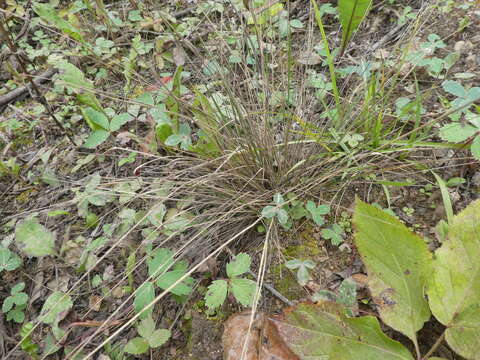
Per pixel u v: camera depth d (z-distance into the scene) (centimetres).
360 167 39
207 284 38
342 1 38
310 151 41
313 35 58
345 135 41
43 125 59
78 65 63
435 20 54
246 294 31
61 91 49
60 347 37
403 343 30
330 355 27
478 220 27
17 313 41
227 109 44
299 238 39
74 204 49
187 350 35
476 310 26
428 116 43
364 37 56
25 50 66
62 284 42
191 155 46
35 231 41
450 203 35
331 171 40
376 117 44
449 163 40
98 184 43
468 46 49
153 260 36
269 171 41
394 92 48
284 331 28
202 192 43
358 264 36
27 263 45
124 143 52
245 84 49
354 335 27
